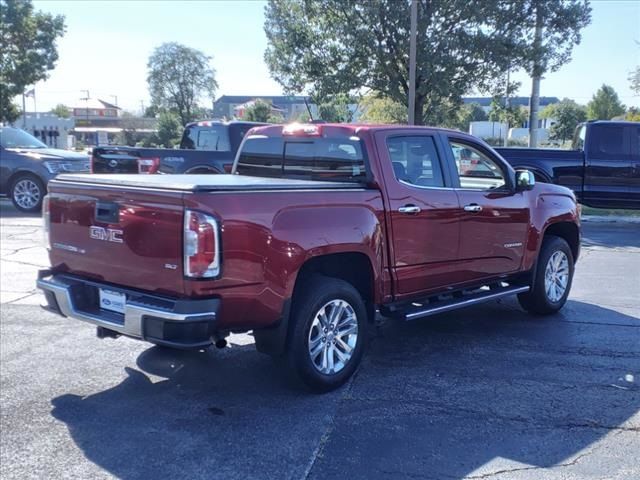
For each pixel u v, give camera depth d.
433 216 5.66
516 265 6.65
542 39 23.80
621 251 11.38
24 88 31.58
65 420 4.49
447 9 22.73
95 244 4.73
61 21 31.53
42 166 14.90
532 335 6.50
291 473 3.79
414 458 3.97
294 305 4.79
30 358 5.70
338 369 5.04
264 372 5.43
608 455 4.02
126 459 3.96
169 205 4.20
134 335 4.35
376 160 5.31
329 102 26.03
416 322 6.96
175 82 76.25
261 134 6.31
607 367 5.57
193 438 4.23
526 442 4.18
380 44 23.94
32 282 8.37
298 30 24.72
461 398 4.88
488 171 6.46
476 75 23.97
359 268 5.29
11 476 3.75
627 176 13.98
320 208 4.77
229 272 4.23
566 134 52.62
